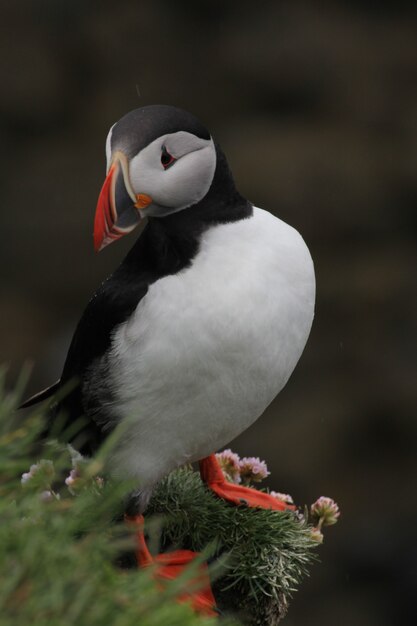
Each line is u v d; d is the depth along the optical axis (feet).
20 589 10.02
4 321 52.26
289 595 18.43
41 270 54.03
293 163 53.98
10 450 11.76
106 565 10.86
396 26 59.41
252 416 17.63
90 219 54.95
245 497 18.78
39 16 58.70
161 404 16.61
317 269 52.19
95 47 58.49
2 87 57.21
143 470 17.30
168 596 10.72
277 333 16.49
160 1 59.77
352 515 45.06
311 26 58.80
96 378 16.94
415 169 54.75
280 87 57.72
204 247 16.33
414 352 50.26
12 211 55.31
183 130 15.80
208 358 16.15
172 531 18.11
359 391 48.80
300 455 46.21
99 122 57.41
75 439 17.75
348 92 57.21
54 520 10.94
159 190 15.76
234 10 59.62
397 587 41.27
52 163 56.39
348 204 53.36
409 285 51.96
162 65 58.65
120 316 16.48
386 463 47.11
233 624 11.45
